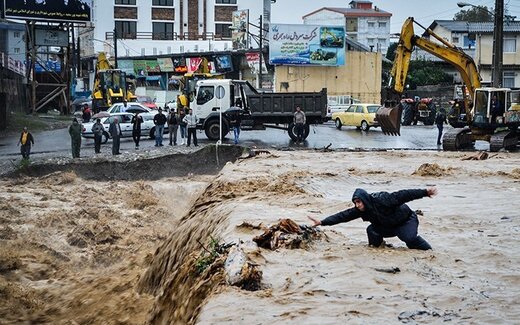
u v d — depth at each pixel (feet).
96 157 104.83
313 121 123.54
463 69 112.16
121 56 262.67
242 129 123.03
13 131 154.20
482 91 107.76
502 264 30.81
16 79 198.80
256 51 233.14
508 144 106.93
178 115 125.70
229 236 35.68
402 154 98.78
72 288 49.39
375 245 33.22
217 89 122.62
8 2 192.13
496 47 126.11
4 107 154.20
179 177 102.94
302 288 26.45
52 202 83.76
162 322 32.60
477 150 111.65
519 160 89.61
